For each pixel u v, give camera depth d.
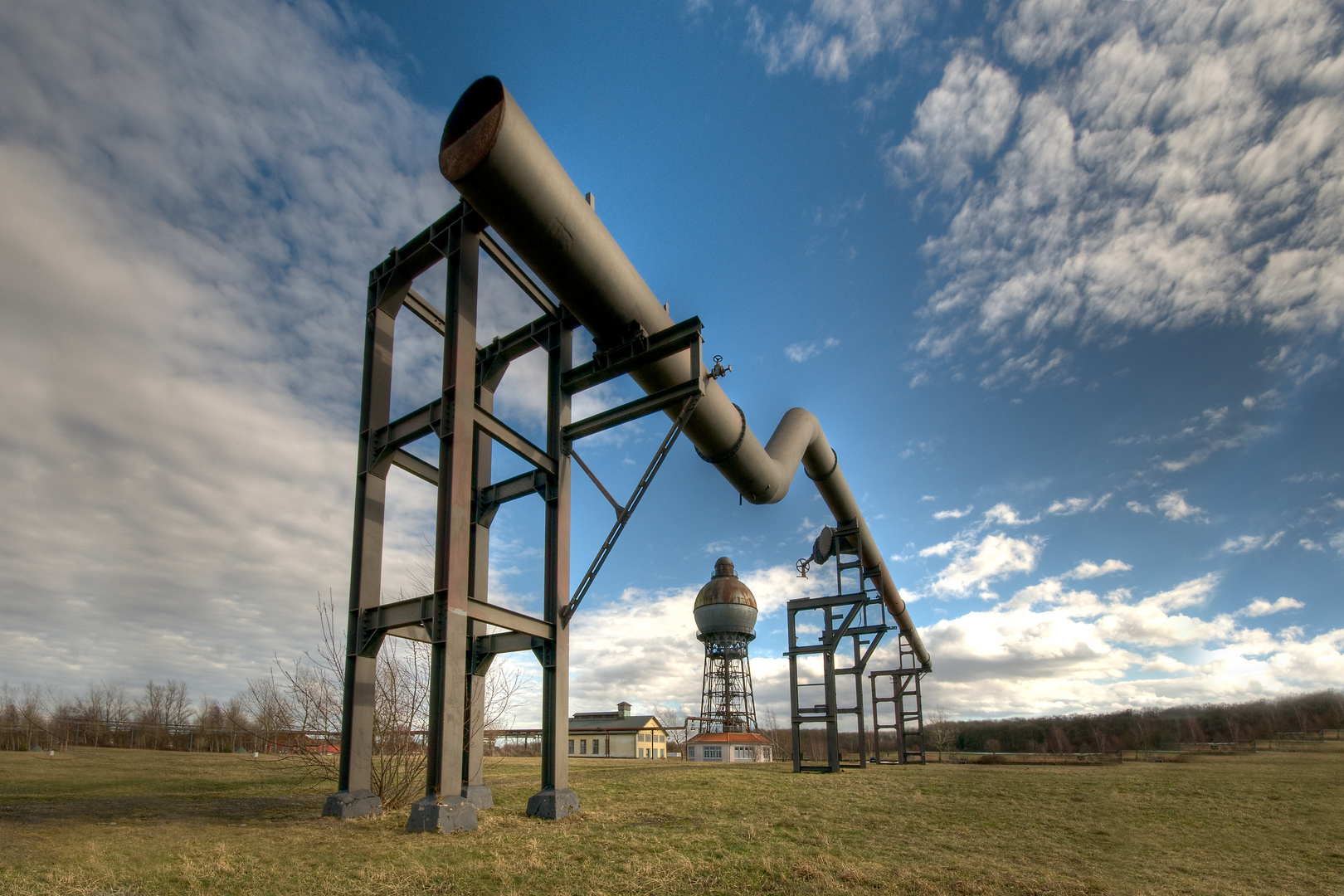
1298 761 37.12
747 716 54.12
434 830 12.19
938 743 70.50
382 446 16.20
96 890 8.29
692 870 9.64
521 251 14.36
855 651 34.66
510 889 8.66
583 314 15.95
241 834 12.04
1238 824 14.45
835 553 33.31
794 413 26.09
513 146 12.71
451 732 12.91
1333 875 9.98
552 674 15.05
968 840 12.47
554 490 16.45
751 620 55.38
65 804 15.27
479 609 13.88
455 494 13.90
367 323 17.59
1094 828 13.84
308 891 8.49
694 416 17.94
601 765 38.25
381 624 14.75
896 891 8.90
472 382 14.99
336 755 16.19
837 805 17.12
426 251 16.72
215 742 47.94
